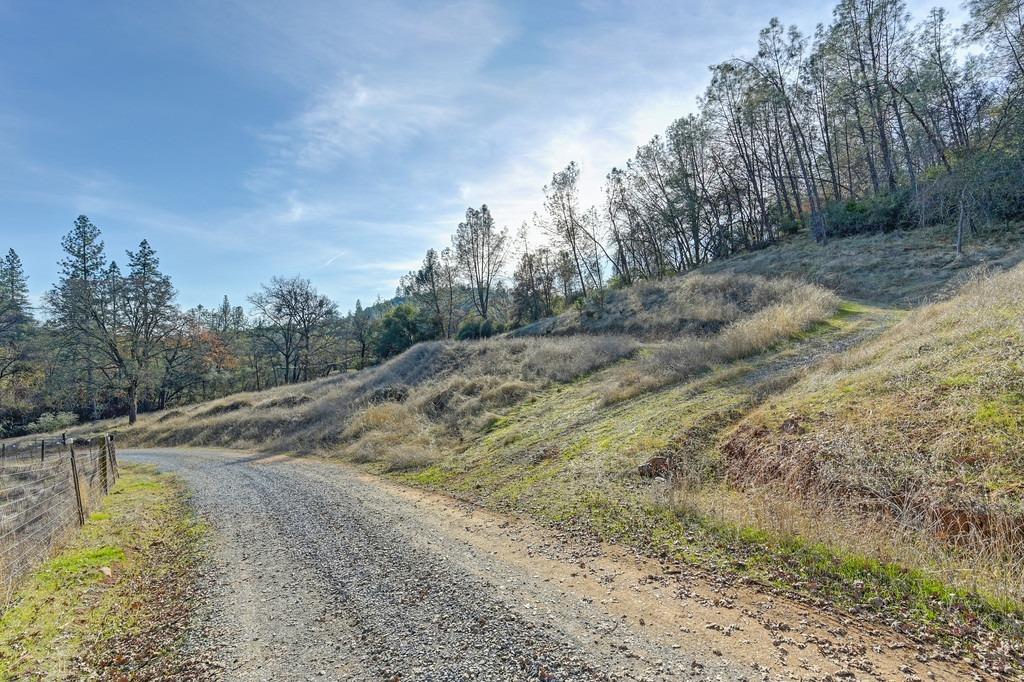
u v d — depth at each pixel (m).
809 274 23.94
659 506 6.73
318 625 4.68
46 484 9.03
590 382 16.75
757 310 20.42
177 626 4.98
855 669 3.34
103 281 42.41
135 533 8.52
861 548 4.75
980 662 3.31
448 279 51.72
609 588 4.88
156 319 43.03
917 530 4.94
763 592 4.50
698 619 4.15
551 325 30.97
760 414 8.20
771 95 33.66
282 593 5.54
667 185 39.09
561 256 44.44
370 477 12.45
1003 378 6.27
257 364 62.84
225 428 27.38
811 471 6.38
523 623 4.30
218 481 13.77
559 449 10.40
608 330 26.08
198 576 6.35
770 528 5.46
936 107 31.73
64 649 4.62
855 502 5.61
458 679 3.59
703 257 42.31
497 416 15.48
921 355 8.10
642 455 8.42
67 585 5.93
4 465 15.41
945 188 21.16
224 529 8.50
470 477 10.55
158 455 22.55
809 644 3.67
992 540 4.45
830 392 7.97
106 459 12.89
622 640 3.91
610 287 43.91
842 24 31.53
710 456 7.86
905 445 5.99
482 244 51.22
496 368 22.52
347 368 61.31
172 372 48.09
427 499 9.47
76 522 8.55
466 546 6.50
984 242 19.84
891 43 30.62
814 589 4.42
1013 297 9.01
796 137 36.72
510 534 6.83
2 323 42.09
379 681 3.67
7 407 41.47
